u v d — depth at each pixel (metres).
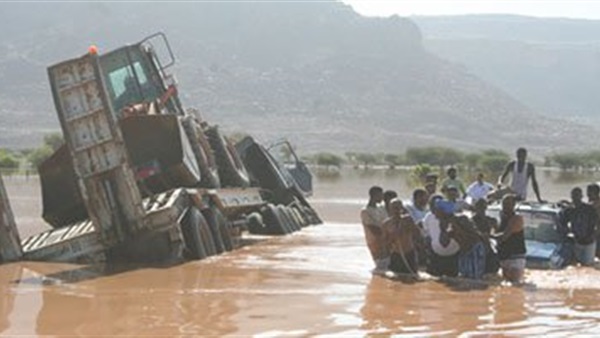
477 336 21.67
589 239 35.12
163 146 39.28
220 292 27.41
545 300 26.75
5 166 147.12
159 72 47.50
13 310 24.31
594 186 36.62
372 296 26.91
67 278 30.47
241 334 21.36
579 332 22.36
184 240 36.06
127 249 34.81
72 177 41.62
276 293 27.25
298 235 49.12
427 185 38.28
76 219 42.34
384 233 31.64
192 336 21.11
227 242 40.34
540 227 35.44
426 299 26.52
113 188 33.88
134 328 21.95
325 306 25.12
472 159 188.25
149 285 28.84
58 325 22.36
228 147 51.06
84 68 33.66
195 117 49.53
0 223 34.78
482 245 30.48
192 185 41.16
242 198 46.38
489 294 27.59
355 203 75.69
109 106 33.66
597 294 27.94
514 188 39.25
